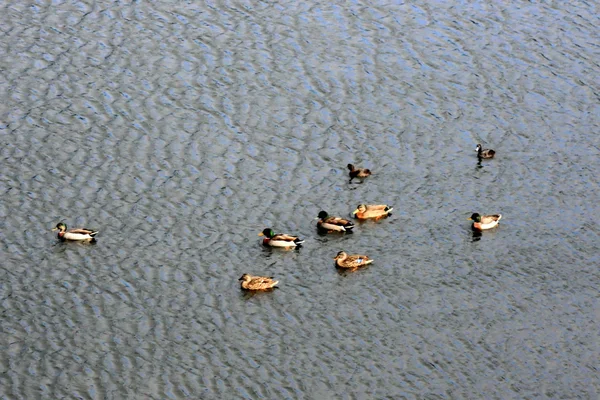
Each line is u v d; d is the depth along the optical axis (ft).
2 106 298.15
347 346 221.25
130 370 213.66
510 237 256.93
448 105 306.55
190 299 233.76
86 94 304.30
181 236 254.06
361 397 207.51
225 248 250.78
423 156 286.87
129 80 310.65
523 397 207.92
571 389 209.97
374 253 250.98
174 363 215.72
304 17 343.26
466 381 212.02
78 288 236.43
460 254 250.78
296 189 272.72
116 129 291.38
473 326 227.61
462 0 355.36
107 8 343.67
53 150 282.77
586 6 353.51
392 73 318.65
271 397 207.10
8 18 335.47
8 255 246.27
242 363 216.13
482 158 285.84
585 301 235.61
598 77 318.65
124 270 242.37
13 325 224.94
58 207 262.67
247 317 229.04
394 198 270.87
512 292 238.27
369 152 287.28
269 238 250.78
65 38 327.26
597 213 265.95
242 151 285.64
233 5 348.59
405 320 229.04
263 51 325.42
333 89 310.86
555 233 258.37
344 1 353.51
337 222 256.52
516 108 305.94
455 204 269.23
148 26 335.06
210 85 310.45
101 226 256.52
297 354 218.79
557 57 327.06
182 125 294.05
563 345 222.28
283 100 305.53
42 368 213.87
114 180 272.92
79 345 220.02
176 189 270.26
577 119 302.04
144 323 226.58
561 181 278.26
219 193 269.64
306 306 232.94
